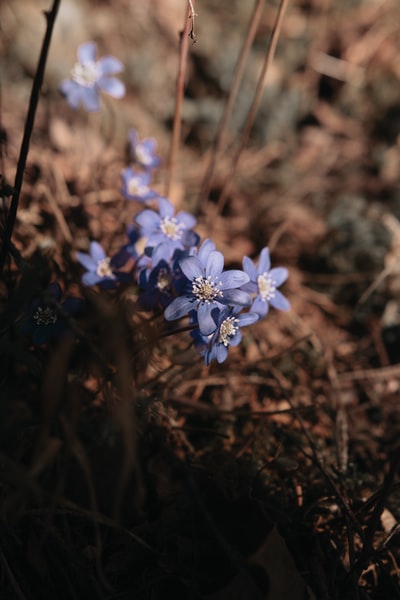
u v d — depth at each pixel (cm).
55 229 36
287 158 46
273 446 31
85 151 41
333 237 41
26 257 33
